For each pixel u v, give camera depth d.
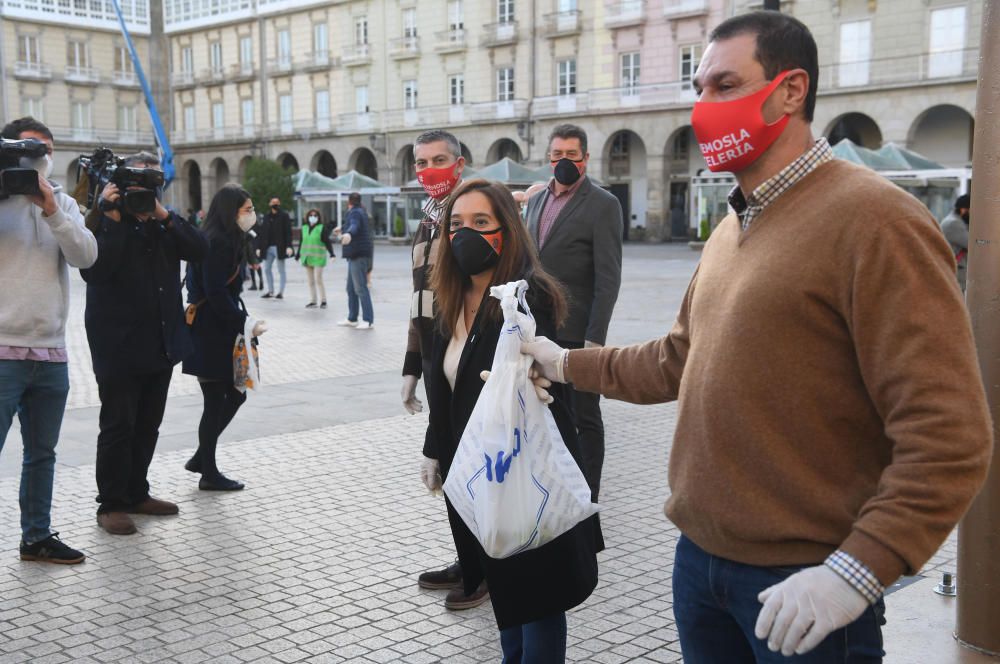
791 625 1.60
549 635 2.81
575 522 2.58
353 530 4.89
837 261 1.75
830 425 1.80
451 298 2.99
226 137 53.12
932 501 1.58
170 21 55.62
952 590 3.91
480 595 3.95
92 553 4.55
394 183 46.00
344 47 47.00
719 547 1.91
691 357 2.00
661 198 38.06
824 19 32.62
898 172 24.44
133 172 4.68
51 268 4.26
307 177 38.12
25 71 51.72
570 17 39.28
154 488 5.67
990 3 2.99
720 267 1.97
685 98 36.72
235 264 5.43
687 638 2.10
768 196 1.89
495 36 41.56
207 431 5.57
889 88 31.17
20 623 3.75
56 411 4.39
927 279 1.68
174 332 4.96
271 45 50.50
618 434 7.07
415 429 7.25
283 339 12.20
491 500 2.53
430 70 44.16
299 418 7.63
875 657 1.86
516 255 2.88
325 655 3.47
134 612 3.86
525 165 41.22
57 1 52.94
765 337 1.82
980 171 3.03
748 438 1.84
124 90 56.28
